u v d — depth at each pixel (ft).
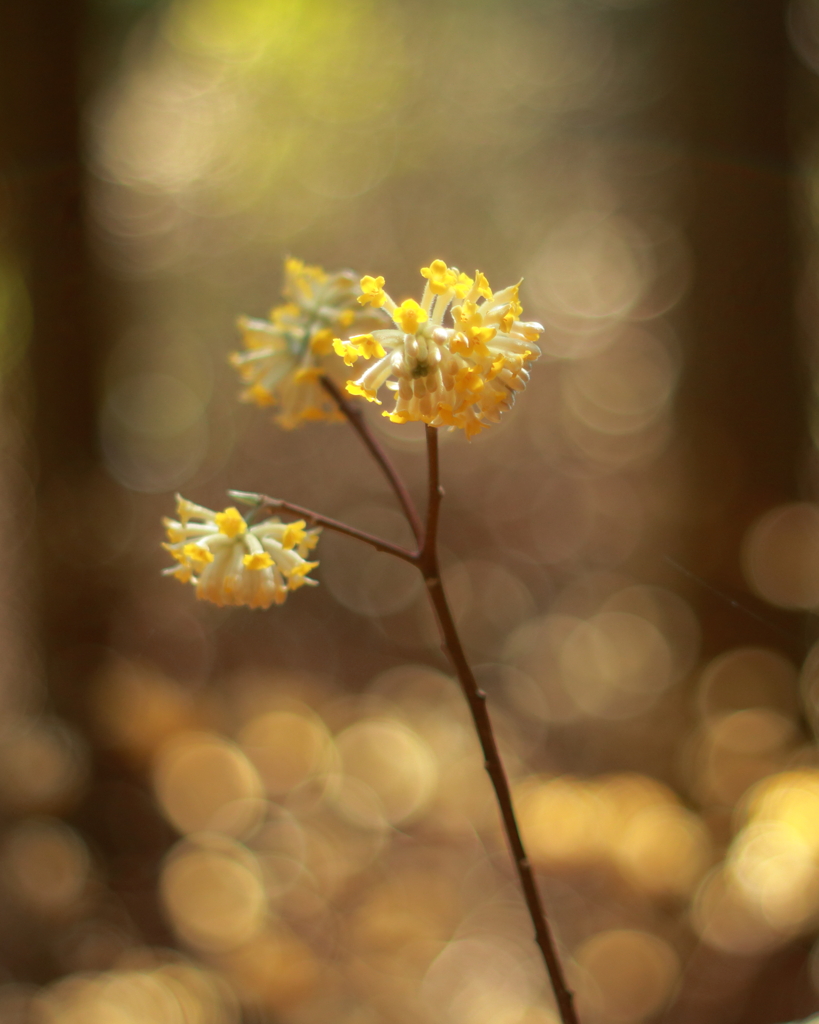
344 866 5.65
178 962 4.76
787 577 5.94
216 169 11.27
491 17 10.32
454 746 7.33
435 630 9.68
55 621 6.13
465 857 5.80
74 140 6.21
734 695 5.97
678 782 5.97
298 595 10.11
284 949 4.83
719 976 4.52
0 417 8.27
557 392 12.75
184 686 7.55
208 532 2.73
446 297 2.63
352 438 12.24
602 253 12.23
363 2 9.90
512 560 10.68
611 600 9.36
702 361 6.11
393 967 4.78
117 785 5.87
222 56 9.89
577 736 7.33
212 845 5.66
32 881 5.16
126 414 9.75
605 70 10.92
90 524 6.24
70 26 6.14
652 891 5.20
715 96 6.06
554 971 2.67
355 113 11.23
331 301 2.93
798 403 6.00
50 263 6.21
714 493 6.05
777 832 5.18
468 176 12.10
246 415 12.15
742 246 6.02
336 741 7.22
